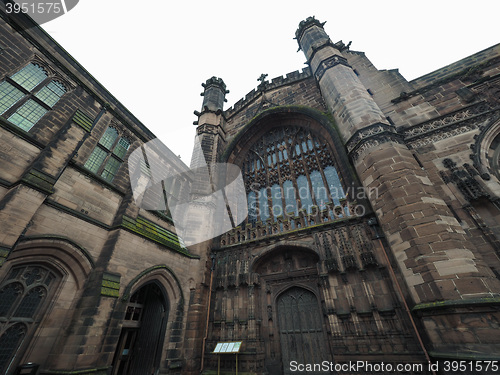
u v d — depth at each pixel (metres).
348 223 10.55
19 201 6.43
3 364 6.00
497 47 12.02
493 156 8.84
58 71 9.70
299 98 18.36
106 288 7.79
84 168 9.25
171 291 10.98
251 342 10.02
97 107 10.92
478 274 6.36
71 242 7.93
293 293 11.20
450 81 12.06
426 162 9.92
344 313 8.81
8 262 6.56
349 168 11.81
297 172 15.72
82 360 6.54
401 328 7.71
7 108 7.68
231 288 11.99
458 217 8.20
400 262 7.68
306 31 19.91
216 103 22.89
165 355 9.59
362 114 11.77
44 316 7.00
